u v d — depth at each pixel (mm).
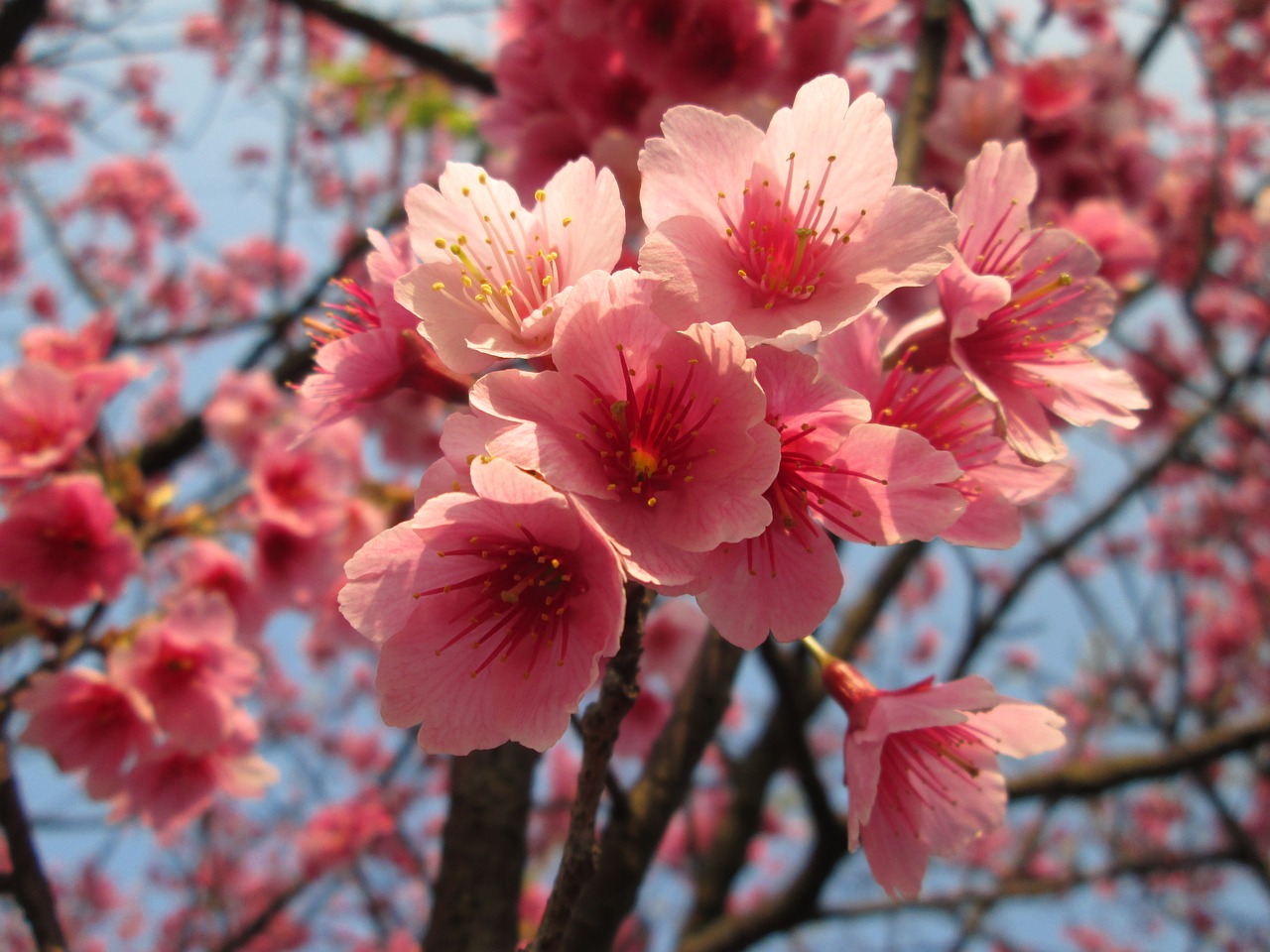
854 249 125
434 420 388
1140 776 292
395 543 118
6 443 213
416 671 119
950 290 135
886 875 139
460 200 127
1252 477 583
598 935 179
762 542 123
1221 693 478
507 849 189
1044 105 250
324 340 157
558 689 117
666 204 124
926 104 234
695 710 195
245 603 260
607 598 114
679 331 114
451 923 181
